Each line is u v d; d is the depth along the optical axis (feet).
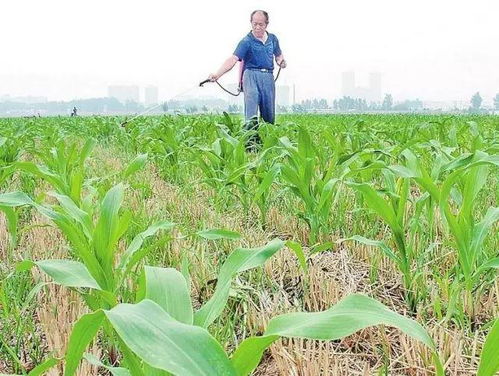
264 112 26.40
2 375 3.65
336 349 6.47
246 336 6.85
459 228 6.75
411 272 8.73
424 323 6.77
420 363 5.90
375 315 3.38
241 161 13.08
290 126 20.95
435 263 9.05
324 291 7.80
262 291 8.16
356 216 11.05
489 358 3.62
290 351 5.99
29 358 6.37
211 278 8.41
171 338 2.71
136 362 3.76
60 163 12.91
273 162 13.19
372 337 6.38
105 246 6.12
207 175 13.52
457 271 7.36
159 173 18.88
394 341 6.56
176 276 4.18
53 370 5.54
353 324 3.28
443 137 18.51
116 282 6.49
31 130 28.27
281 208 13.09
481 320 7.16
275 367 6.11
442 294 7.68
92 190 9.78
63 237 10.69
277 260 9.23
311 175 10.30
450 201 12.87
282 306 7.50
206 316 4.15
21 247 10.53
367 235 10.50
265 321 6.75
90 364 5.75
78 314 7.13
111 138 34.63
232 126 21.85
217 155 13.38
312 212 10.34
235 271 4.54
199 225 11.40
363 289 8.42
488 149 8.06
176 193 14.74
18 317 6.56
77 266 5.36
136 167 11.04
